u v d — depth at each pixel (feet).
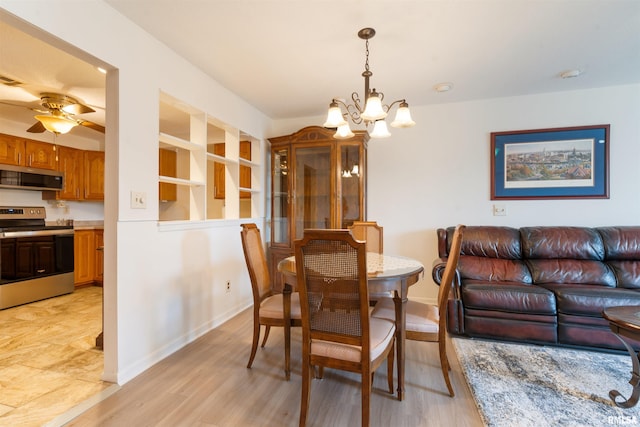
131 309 6.35
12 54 6.89
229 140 10.69
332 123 6.77
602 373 6.45
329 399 5.63
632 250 8.61
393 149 11.91
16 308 11.04
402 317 5.59
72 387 5.94
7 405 5.38
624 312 5.68
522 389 5.89
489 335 8.05
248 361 7.04
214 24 6.52
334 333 4.63
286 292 6.22
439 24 6.56
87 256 14.15
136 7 5.95
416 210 11.69
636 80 9.42
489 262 9.47
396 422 4.99
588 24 6.56
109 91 6.16
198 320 8.50
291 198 11.98
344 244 4.33
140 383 6.11
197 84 8.48
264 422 5.00
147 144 6.77
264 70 8.68
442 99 10.98
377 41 7.22
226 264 9.85
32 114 11.12
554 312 7.60
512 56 7.94
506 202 10.84
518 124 10.69
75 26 5.26
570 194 10.22
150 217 6.86
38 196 13.33
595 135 10.00
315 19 6.37
